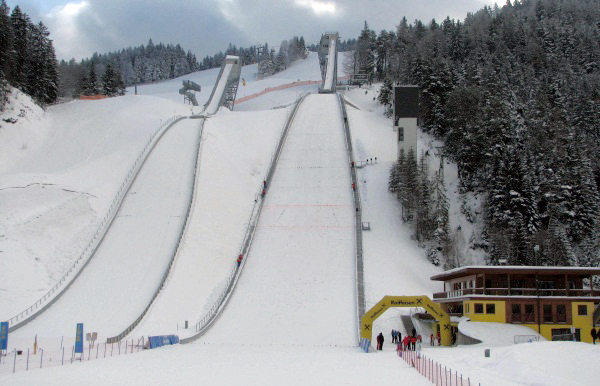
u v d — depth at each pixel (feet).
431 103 326.44
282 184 267.80
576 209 240.12
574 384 76.02
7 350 135.95
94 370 104.22
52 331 161.48
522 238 225.97
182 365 111.75
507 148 253.65
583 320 154.71
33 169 274.16
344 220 237.04
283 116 347.36
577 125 300.81
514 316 155.33
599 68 411.54
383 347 151.12
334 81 456.86
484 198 257.75
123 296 184.44
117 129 307.78
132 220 226.79
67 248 209.36
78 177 248.52
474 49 424.05
